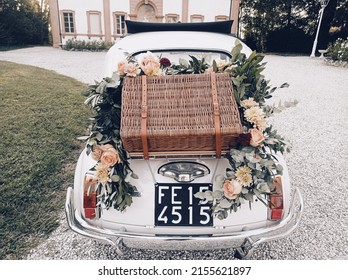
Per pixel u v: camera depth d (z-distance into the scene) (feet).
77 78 28.84
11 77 24.73
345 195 10.77
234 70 6.50
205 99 5.91
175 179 6.30
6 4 62.75
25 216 9.00
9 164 11.32
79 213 6.73
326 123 17.97
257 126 6.01
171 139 5.67
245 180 5.91
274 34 68.44
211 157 6.27
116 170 6.11
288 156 13.70
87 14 61.00
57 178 10.91
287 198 6.77
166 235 6.36
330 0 63.52
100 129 6.28
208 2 60.80
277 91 24.76
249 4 69.21
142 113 5.71
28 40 69.21
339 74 32.50
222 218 6.08
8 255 7.72
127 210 6.42
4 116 15.70
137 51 9.29
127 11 61.31
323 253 8.09
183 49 9.35
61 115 16.49
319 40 66.28
